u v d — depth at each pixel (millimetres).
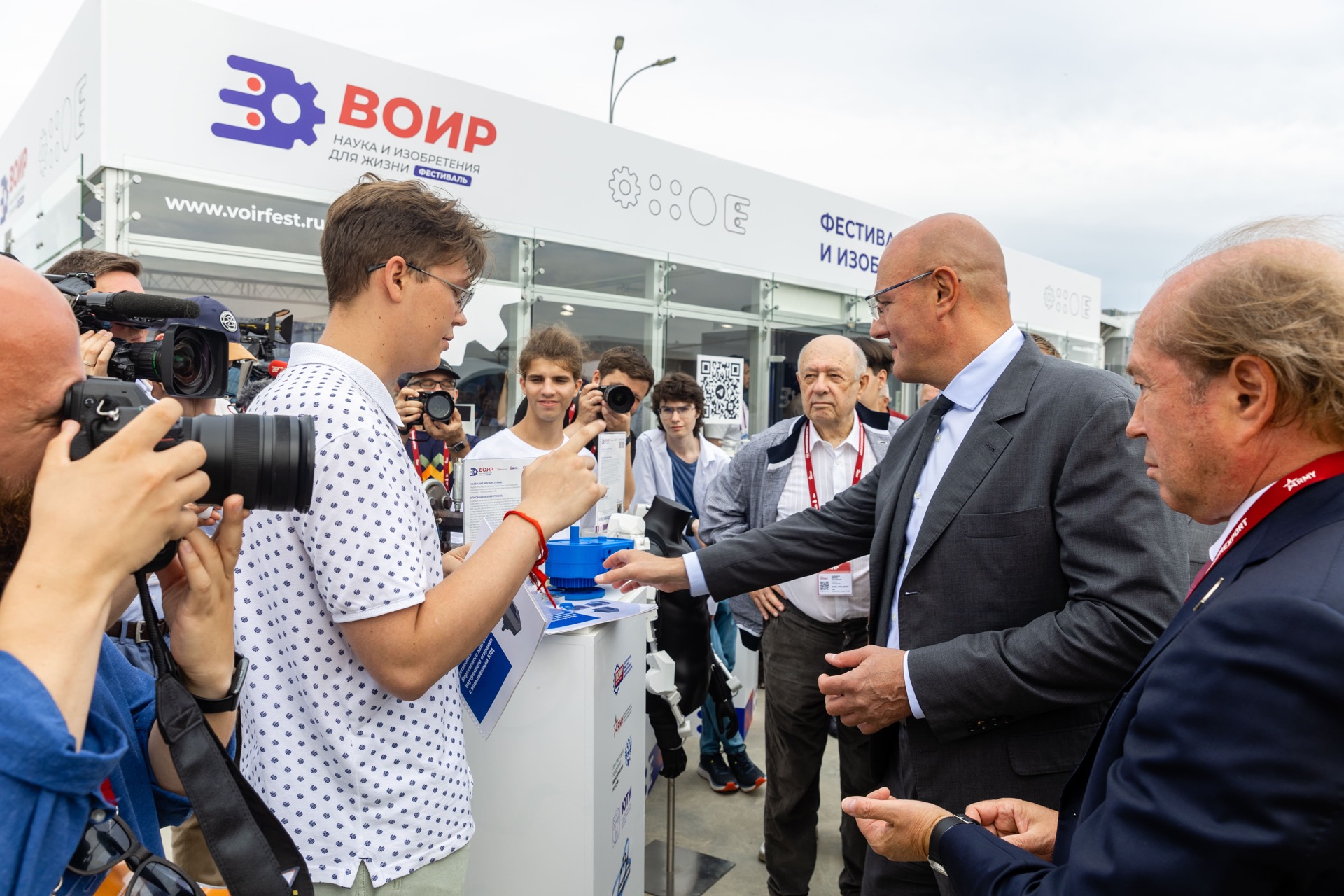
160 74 3158
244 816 750
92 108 3137
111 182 3076
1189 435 813
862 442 2760
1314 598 649
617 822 1879
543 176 4527
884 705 1427
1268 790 626
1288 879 642
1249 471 790
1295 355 722
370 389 1131
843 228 6758
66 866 580
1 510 615
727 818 3092
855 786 2418
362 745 1105
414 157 3947
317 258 3680
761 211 5977
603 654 1725
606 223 4895
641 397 3781
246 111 3391
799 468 2801
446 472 3068
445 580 1104
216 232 3367
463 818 1239
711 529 2936
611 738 1802
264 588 1122
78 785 552
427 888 1177
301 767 1105
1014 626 1437
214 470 722
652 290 5242
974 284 1526
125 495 580
